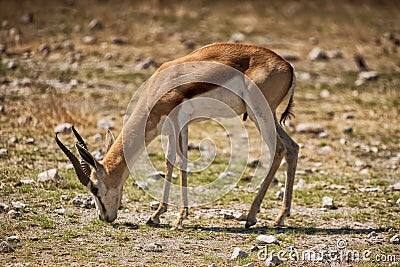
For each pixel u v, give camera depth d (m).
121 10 65.94
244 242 23.84
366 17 68.62
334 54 55.59
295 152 25.94
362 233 25.22
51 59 50.84
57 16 62.25
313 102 45.66
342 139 38.47
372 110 44.47
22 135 35.31
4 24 58.38
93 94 43.69
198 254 22.45
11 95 42.12
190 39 57.59
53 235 23.33
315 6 71.81
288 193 25.98
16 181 28.67
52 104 39.62
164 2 69.62
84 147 24.66
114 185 24.66
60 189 28.41
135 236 23.92
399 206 28.53
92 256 21.77
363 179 32.44
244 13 68.38
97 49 53.78
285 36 60.78
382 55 56.75
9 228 23.66
